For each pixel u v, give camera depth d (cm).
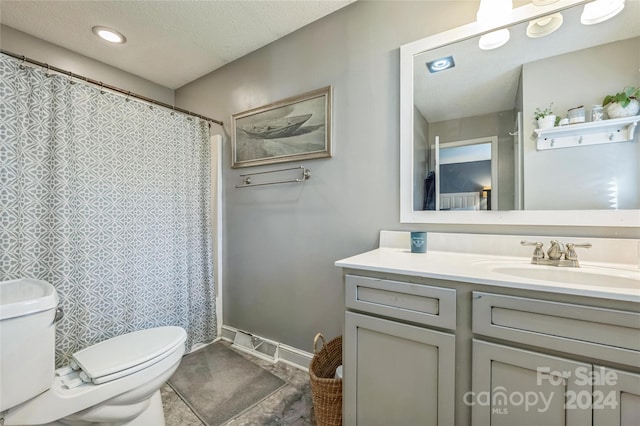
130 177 177
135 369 111
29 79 138
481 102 127
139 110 182
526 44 118
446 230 134
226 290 230
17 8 157
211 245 226
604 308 70
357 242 161
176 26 176
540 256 107
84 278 155
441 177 136
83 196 156
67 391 100
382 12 150
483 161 127
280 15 167
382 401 103
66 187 146
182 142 207
